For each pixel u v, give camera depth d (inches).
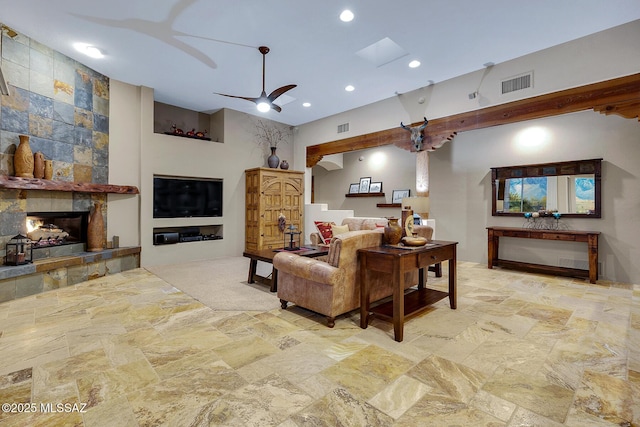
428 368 85.4
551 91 164.2
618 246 184.2
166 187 231.0
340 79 202.8
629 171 181.3
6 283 140.1
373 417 65.7
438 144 208.4
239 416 65.8
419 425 63.4
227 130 265.0
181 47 164.6
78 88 182.1
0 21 142.1
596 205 190.5
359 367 85.7
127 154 210.1
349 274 115.1
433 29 147.6
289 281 127.2
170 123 256.8
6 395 72.3
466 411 67.7
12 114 150.6
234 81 207.6
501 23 142.6
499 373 83.0
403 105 226.8
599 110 152.0
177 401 70.7
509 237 229.0
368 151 335.6
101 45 163.3
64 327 111.3
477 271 210.7
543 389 75.9
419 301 121.5
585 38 154.6
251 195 271.4
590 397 72.7
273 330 110.2
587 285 174.2
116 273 195.6
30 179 151.2
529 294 156.1
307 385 77.1
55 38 157.1
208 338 103.3
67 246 177.0
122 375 81.0
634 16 138.5
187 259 240.1
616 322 118.3
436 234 264.4
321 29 147.8
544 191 212.1
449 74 195.8
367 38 155.4
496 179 231.8
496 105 183.0
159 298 145.3
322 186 380.2
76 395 72.4
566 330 111.0
